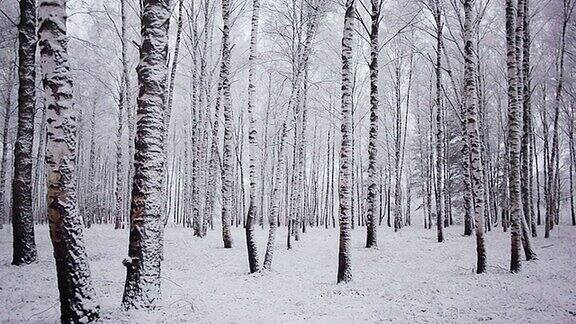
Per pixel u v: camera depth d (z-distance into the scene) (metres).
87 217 30.39
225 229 18.16
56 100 6.36
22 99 12.49
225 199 18.06
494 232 25.92
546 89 26.73
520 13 15.51
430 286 9.98
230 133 16.58
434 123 34.62
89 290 6.44
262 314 7.64
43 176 41.97
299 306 8.44
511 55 12.44
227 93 15.76
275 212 13.12
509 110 12.16
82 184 42.38
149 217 7.18
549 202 26.48
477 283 10.09
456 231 27.95
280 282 11.12
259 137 39.59
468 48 11.88
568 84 24.84
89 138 41.47
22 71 12.59
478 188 11.70
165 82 7.48
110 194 49.94
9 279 9.91
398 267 13.23
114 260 13.78
